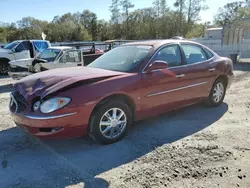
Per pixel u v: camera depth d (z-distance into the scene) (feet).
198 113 16.53
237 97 20.67
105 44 39.45
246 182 8.69
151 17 179.42
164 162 10.15
